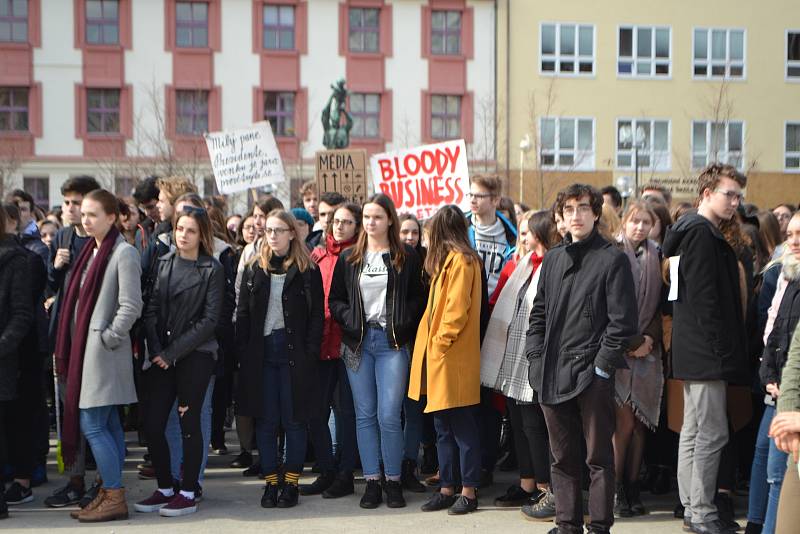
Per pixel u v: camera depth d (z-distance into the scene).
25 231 8.58
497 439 6.69
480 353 6.14
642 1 30.02
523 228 6.31
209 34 28.22
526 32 29.52
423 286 6.23
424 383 5.98
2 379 5.65
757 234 6.93
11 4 27.48
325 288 6.62
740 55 30.45
